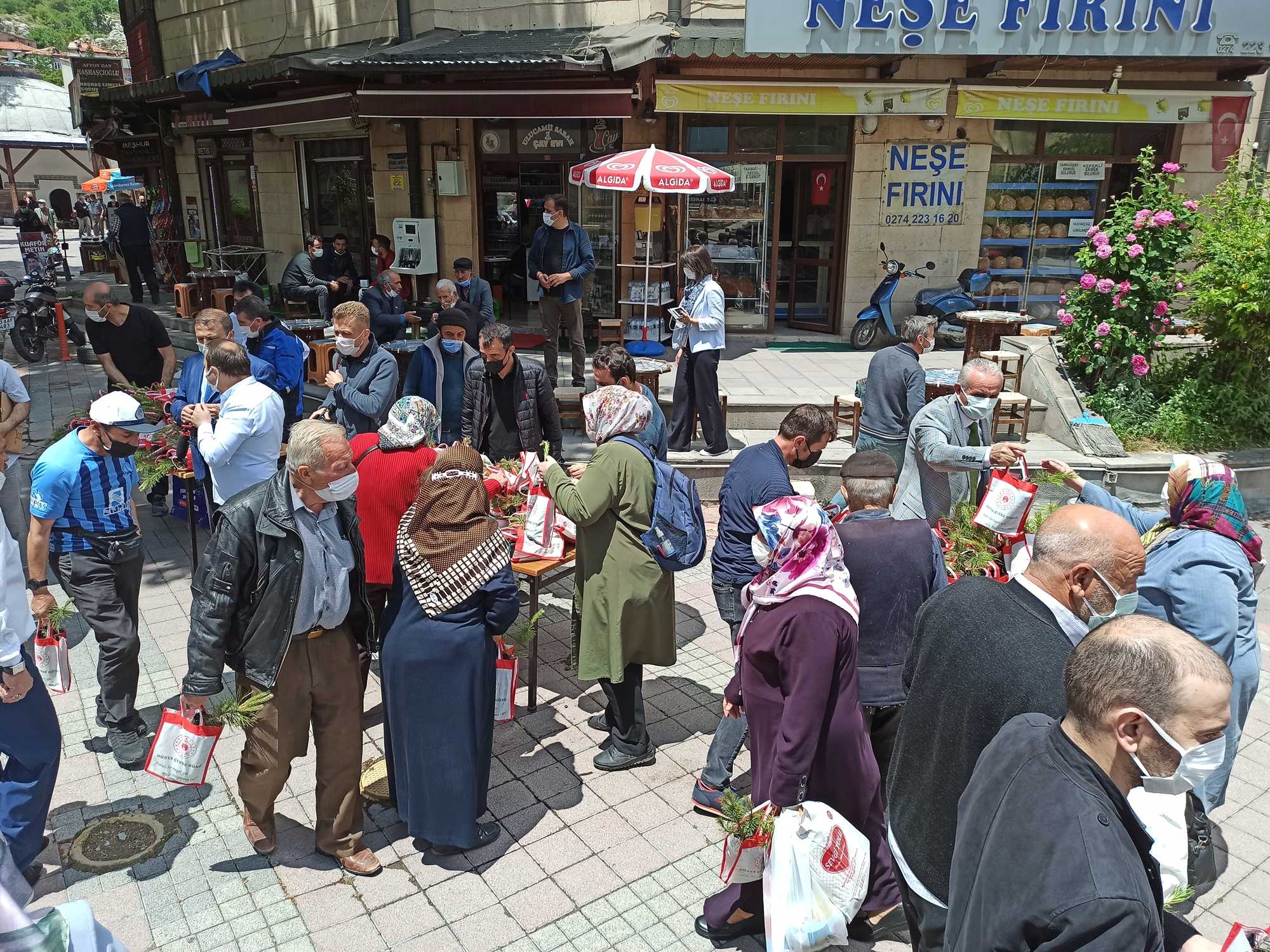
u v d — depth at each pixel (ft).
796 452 13.92
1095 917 5.48
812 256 39.60
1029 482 12.35
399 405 14.39
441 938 10.84
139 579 14.37
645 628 13.55
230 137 49.03
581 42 32.55
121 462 13.69
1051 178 39.19
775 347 37.68
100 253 63.52
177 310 46.16
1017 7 32.42
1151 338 28.35
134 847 12.33
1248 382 29.09
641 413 13.38
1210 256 27.94
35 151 144.56
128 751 14.07
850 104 34.86
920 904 8.45
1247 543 11.19
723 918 10.81
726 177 27.63
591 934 10.96
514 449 18.47
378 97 31.55
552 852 12.37
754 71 34.71
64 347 41.93
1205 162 39.50
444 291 27.55
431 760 11.55
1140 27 33.32
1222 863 12.49
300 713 11.41
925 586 11.04
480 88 31.81
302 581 10.73
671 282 37.63
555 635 18.66
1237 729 11.24
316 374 32.58
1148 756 5.82
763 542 10.07
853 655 9.83
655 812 13.28
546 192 38.19
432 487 11.41
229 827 12.80
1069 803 5.93
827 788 10.00
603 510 12.96
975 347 30.32
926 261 38.70
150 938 10.76
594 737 15.21
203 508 21.01
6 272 78.07
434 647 11.23
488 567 11.37
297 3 42.19
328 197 44.78
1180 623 10.98
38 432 30.68
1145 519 12.30
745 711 10.34
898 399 19.58
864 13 31.60
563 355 36.06
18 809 11.14
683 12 34.86
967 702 7.83
